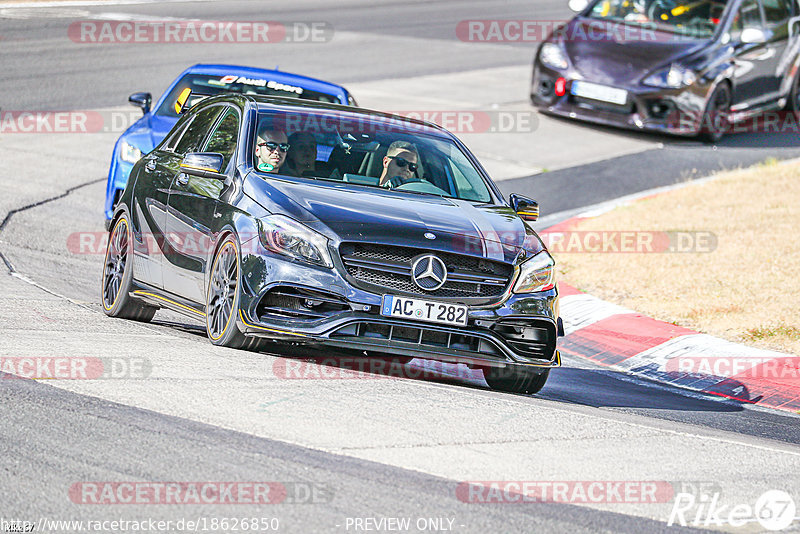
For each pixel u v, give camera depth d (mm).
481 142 56812
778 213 43438
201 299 24438
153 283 26672
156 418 17797
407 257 22266
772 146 57844
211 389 19734
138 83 66438
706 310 33438
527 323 23281
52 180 46688
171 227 25750
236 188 23844
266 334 21922
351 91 66375
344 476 15898
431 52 83000
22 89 63250
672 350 30688
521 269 23250
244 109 26203
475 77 73500
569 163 54094
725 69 56688
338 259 21969
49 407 17953
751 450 20312
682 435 20844
